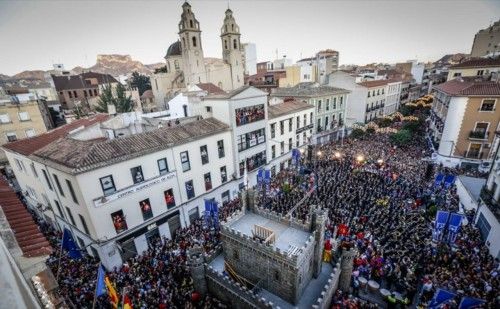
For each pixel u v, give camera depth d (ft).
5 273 10.99
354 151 144.36
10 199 42.45
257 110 112.37
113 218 73.26
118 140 78.89
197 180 94.38
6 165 129.70
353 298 59.36
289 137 140.87
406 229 75.31
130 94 250.16
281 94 173.99
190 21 220.64
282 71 277.23
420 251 66.69
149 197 80.48
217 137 98.84
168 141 84.43
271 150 127.95
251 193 72.64
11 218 35.78
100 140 95.96
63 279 68.54
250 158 115.14
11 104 129.08
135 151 76.18
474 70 178.91
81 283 66.85
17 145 95.09
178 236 85.35
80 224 76.28
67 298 61.00
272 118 124.06
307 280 61.67
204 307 60.49
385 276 63.93
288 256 53.47
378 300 61.31
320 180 111.86
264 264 59.16
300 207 93.09
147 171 79.30
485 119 115.55
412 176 108.37
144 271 69.15
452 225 65.87
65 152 74.54
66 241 57.26
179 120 108.58
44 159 75.66
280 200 99.96
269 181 111.86
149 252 78.13
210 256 71.05
